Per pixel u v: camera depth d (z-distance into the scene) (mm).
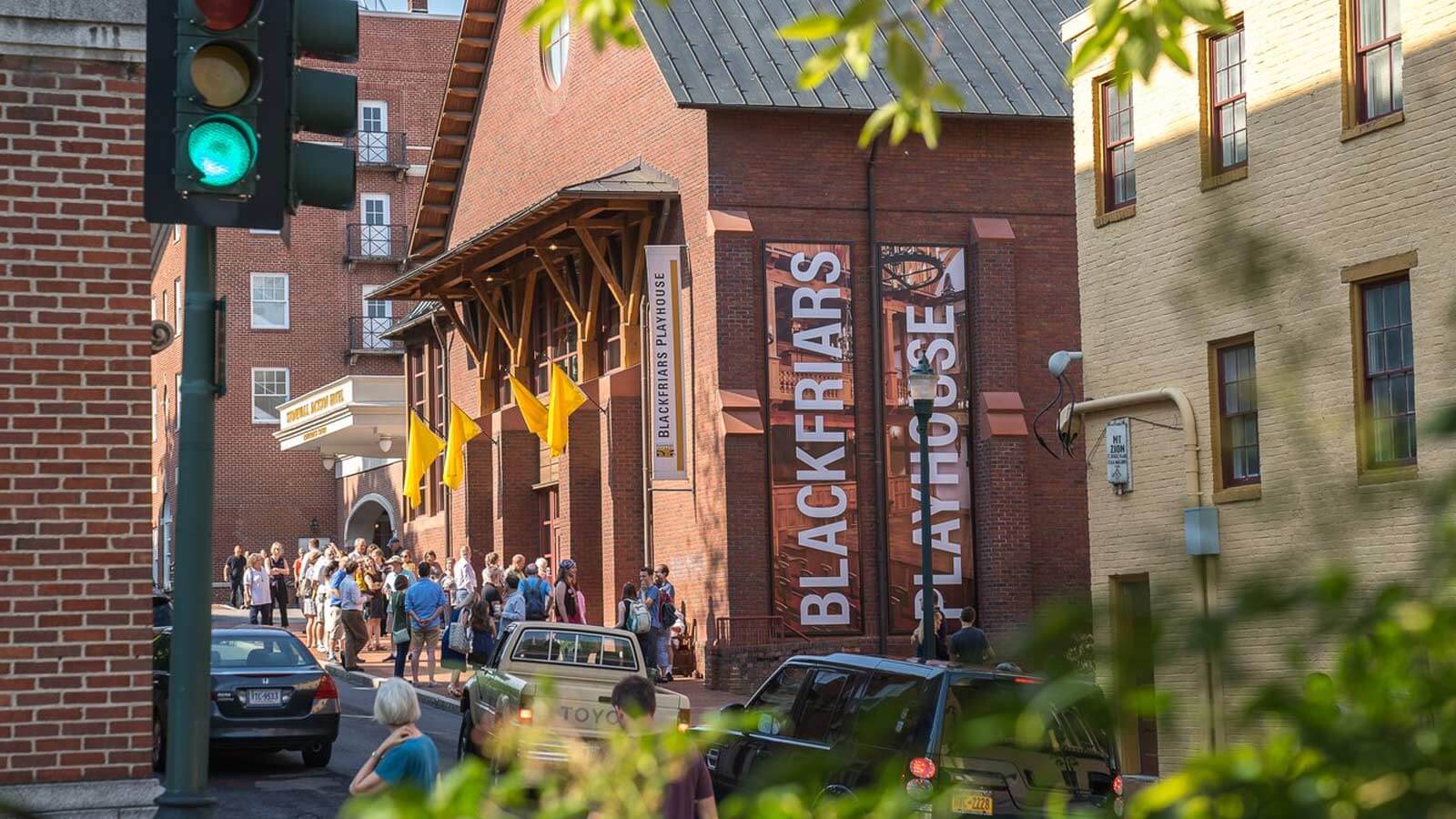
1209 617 1561
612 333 35938
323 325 62969
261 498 61812
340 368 63000
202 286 6836
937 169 32344
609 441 34250
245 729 19391
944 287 32062
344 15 6812
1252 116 19703
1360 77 18484
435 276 40219
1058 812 1742
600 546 35906
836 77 32000
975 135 32531
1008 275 32156
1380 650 1543
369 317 63281
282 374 62562
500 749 1982
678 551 32312
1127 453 21328
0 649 10258
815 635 30812
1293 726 1526
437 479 46156
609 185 32594
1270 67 19484
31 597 10336
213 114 6578
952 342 32000
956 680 11250
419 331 47656
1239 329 19469
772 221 31438
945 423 31828
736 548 30531
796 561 30859
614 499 34094
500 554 39906
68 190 10562
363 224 63469
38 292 10477
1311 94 18938
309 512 62156
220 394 6852
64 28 10555
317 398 51438
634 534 34125
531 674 19422
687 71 31531
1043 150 32844
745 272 31141
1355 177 18281
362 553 40094
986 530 31484
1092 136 22203
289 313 62719
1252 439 19625
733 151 31422
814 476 31094
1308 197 18906
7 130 10484
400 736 9398
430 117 64375
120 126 10656
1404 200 17672
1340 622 1554
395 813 1674
